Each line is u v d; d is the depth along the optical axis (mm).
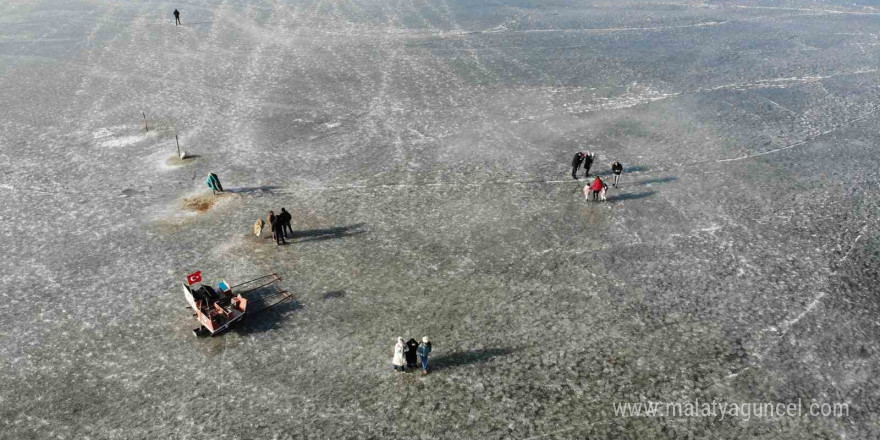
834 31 71125
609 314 24016
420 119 44594
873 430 18844
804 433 18734
